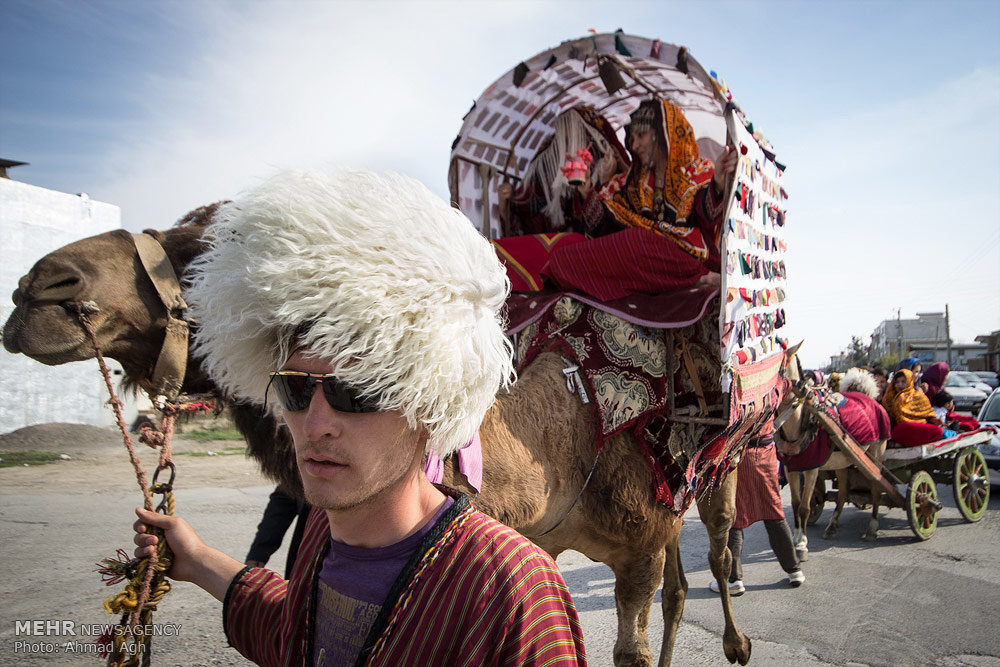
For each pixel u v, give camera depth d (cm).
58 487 894
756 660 455
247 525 720
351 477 112
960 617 533
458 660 109
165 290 258
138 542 153
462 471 246
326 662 119
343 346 107
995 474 1055
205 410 287
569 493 292
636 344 320
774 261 394
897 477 823
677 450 326
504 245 375
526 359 319
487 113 415
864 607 558
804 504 730
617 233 340
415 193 119
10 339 246
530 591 112
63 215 1329
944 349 7269
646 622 342
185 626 456
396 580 115
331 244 109
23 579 529
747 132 332
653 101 390
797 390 638
